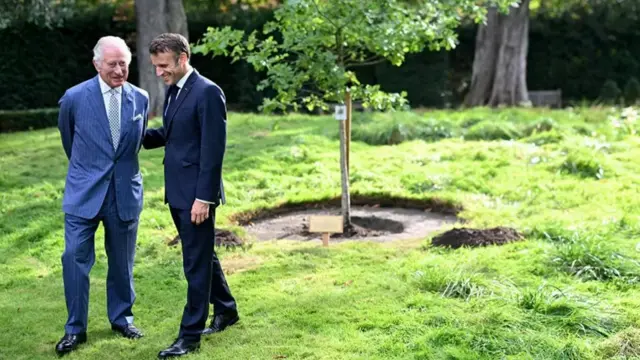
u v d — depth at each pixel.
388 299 5.47
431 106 20.09
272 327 5.06
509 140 12.55
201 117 4.54
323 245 7.16
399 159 11.09
